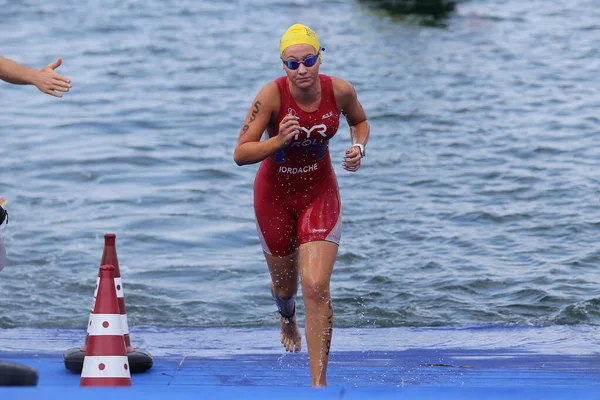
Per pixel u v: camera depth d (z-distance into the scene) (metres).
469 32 77.75
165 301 24.73
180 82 57.59
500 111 49.22
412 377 16.98
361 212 32.31
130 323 23.00
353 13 87.25
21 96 53.09
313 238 15.84
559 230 29.98
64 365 17.20
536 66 62.41
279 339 21.05
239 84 57.22
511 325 22.23
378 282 25.80
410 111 49.38
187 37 74.31
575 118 46.94
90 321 14.45
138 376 16.84
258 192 16.67
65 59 65.00
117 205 33.50
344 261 27.53
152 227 31.11
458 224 30.91
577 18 83.31
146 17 83.62
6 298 24.64
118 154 40.59
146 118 48.09
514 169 37.56
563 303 23.95
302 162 16.03
